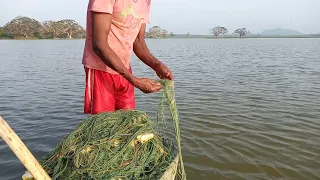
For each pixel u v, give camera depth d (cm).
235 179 380
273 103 759
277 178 386
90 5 263
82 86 1049
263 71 1462
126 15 281
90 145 232
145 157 233
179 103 758
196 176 385
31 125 589
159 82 269
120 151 228
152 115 633
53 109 714
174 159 246
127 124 252
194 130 541
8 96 872
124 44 294
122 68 258
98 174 216
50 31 11250
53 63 1980
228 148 467
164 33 18500
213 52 3312
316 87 992
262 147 473
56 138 518
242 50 3756
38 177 189
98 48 259
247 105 737
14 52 3297
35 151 462
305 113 664
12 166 409
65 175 225
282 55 2694
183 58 2395
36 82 1149
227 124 581
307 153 454
